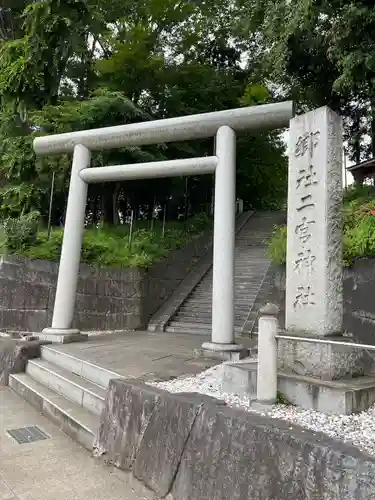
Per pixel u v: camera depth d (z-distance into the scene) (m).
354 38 8.51
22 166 12.26
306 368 3.79
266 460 2.56
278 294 9.77
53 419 5.28
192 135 7.95
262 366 3.60
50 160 11.95
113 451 3.92
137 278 11.93
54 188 12.88
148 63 13.55
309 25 9.34
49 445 4.49
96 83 14.03
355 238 6.96
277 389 3.69
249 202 21.92
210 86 15.98
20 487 3.49
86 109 11.77
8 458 4.11
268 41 12.14
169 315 12.00
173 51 16.66
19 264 9.49
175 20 15.77
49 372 6.45
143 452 3.54
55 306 8.67
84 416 4.88
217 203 7.32
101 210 16.52
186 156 15.53
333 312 3.97
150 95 14.71
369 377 3.87
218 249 7.14
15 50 12.06
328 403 3.33
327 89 12.81
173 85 14.84
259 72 16.73
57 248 10.37
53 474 3.76
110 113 12.56
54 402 5.47
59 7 11.45
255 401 3.57
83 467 3.93
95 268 11.03
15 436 4.74
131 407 3.92
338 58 9.06
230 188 7.33
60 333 8.34
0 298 9.05
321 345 3.72
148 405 3.72
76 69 14.32
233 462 2.74
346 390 3.30
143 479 3.42
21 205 11.94
